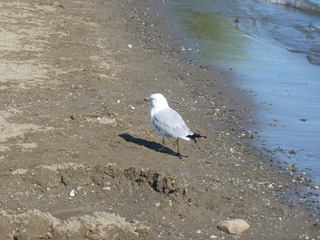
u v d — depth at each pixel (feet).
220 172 28.68
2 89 38.78
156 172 25.21
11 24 57.57
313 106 41.68
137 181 25.32
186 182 25.77
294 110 40.65
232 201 25.20
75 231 19.63
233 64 52.95
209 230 22.31
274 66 53.11
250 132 35.70
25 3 68.44
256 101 42.32
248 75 49.42
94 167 25.77
